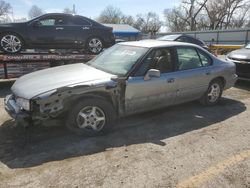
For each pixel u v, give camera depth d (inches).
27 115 156.7
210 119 215.0
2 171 134.6
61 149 158.4
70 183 125.5
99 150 158.2
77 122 170.4
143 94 190.5
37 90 161.0
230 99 277.6
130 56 199.8
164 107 218.4
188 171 137.5
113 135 179.8
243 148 164.2
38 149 157.9
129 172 135.4
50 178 129.2
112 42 373.4
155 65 198.7
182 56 218.4
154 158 149.9
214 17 2170.3
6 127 188.1
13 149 157.4
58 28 335.3
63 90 159.9
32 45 327.3
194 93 228.4
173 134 183.9
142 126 197.0
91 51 361.4
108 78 177.5
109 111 178.4
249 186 126.0
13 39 315.9
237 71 333.7
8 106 171.5
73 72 191.0
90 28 354.0
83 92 166.1
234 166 143.2
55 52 346.6
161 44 210.7
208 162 146.8
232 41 1215.6
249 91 316.8
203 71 229.0
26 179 128.1
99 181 127.4
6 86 333.4
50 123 165.9
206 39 1363.2
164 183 126.8
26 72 326.3
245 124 205.2
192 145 167.2
